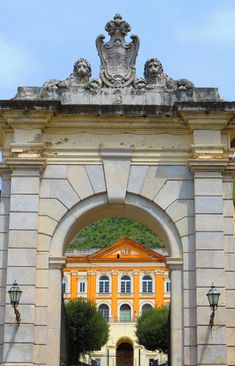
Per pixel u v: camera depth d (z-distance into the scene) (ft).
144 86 63.26
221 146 60.23
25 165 59.88
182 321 57.72
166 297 252.42
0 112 60.54
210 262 57.88
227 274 58.39
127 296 253.24
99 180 60.85
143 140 61.77
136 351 247.29
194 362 56.24
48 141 61.62
